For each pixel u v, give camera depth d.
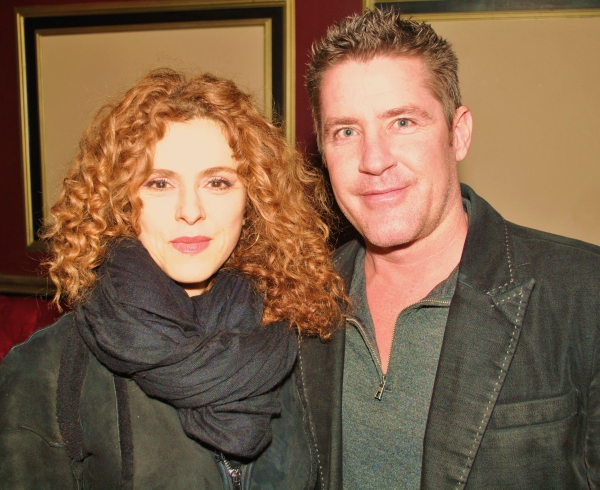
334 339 1.30
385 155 1.13
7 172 3.16
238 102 1.11
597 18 2.48
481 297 1.15
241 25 2.78
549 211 2.64
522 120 2.60
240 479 1.12
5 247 3.20
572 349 1.10
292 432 1.21
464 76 2.62
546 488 1.07
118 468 1.05
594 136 2.55
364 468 1.21
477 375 1.11
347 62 1.15
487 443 1.09
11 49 3.08
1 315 2.49
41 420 1.06
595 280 1.12
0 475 1.03
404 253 1.24
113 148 1.07
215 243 1.10
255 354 1.11
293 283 1.28
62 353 1.09
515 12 2.54
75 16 2.96
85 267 1.10
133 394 1.08
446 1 2.59
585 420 1.10
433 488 1.09
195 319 1.13
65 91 3.02
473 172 2.68
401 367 1.20
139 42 2.90
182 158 1.04
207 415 1.06
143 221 1.08
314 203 1.49
